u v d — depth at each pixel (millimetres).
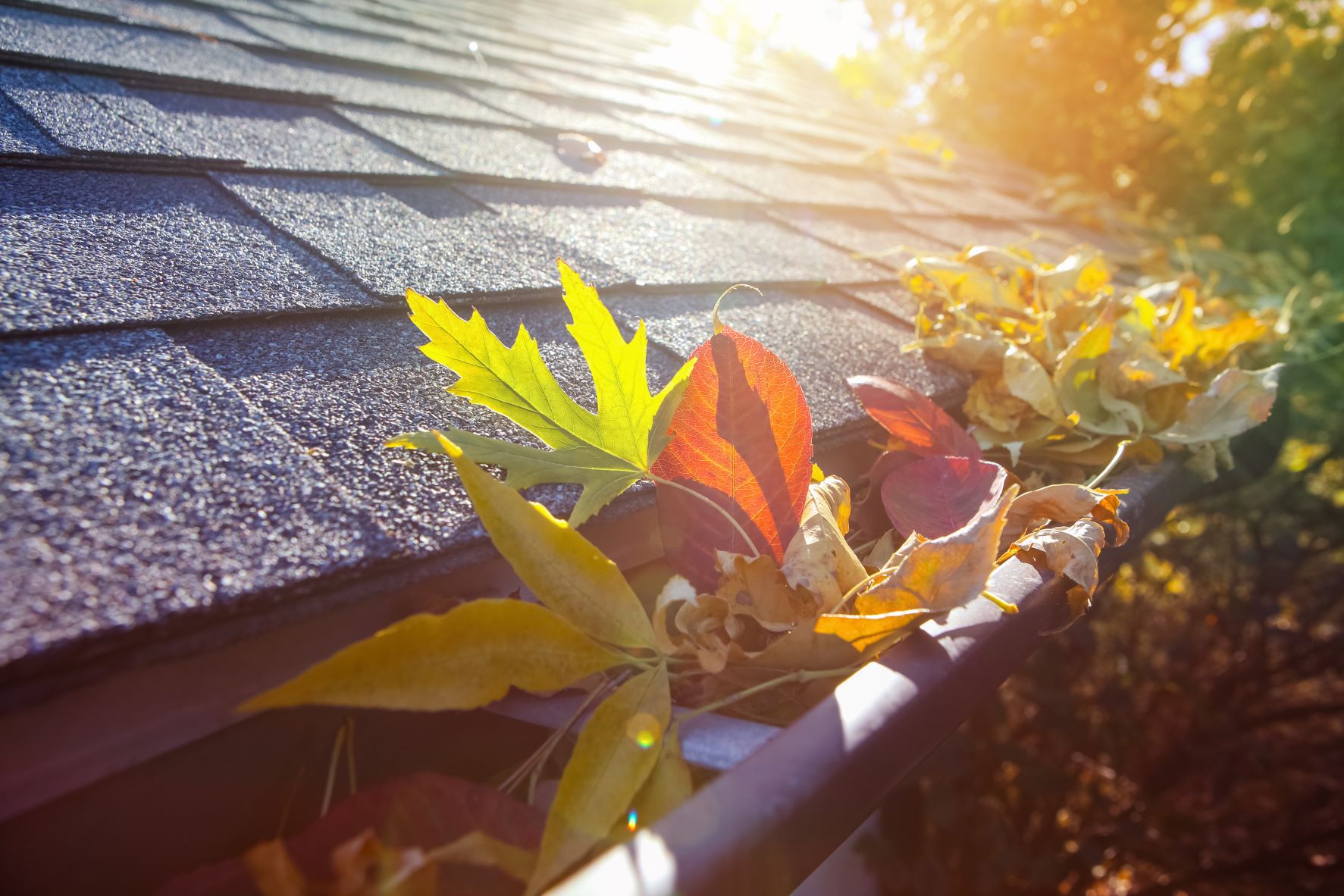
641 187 583
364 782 250
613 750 223
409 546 225
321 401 268
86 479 211
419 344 315
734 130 938
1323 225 1508
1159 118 1803
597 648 237
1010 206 1110
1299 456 1935
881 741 212
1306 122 1607
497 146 570
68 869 203
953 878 971
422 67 727
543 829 212
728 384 283
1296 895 1400
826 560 270
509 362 271
